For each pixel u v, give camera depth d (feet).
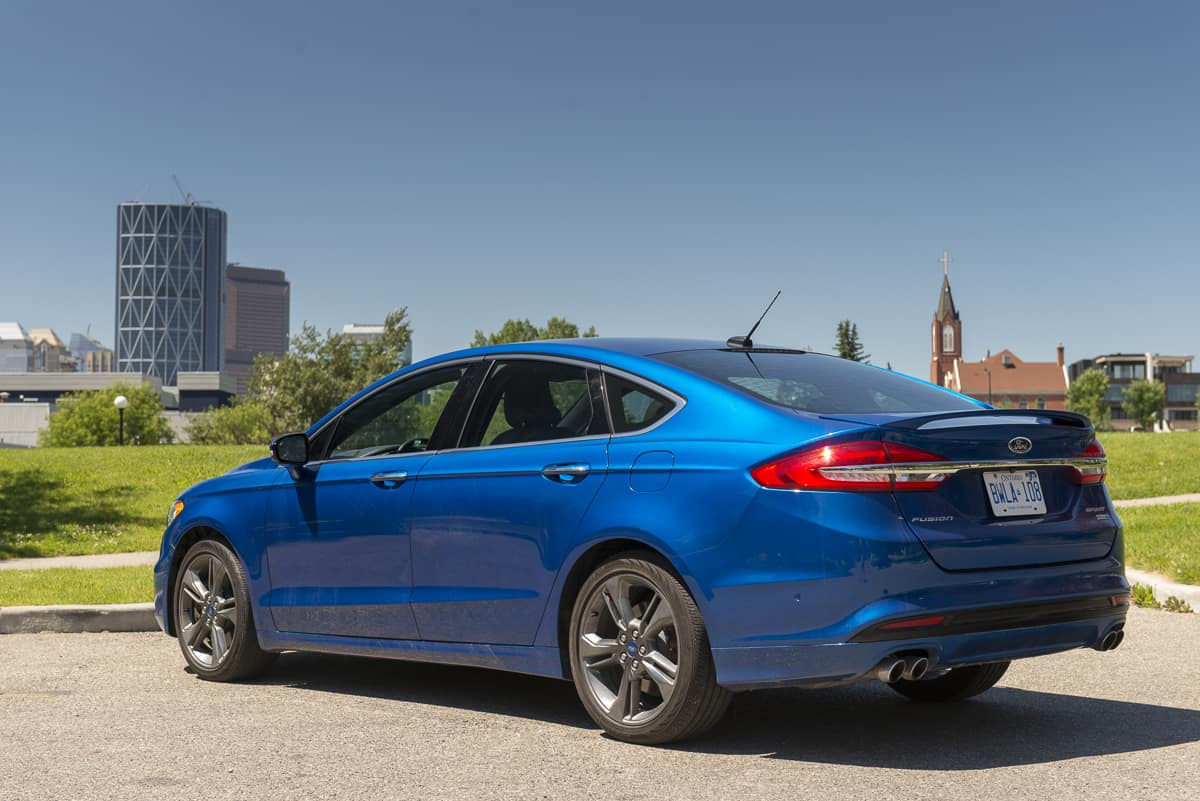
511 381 17.46
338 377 244.22
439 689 19.57
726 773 13.78
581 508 15.53
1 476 72.64
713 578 14.14
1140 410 500.74
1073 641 14.80
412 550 17.71
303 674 21.26
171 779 13.87
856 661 13.38
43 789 13.44
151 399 382.42
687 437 14.96
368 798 13.00
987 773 13.75
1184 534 37.88
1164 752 14.78
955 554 13.79
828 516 13.53
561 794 13.03
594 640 15.52
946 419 14.14
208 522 20.94
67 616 26.91
